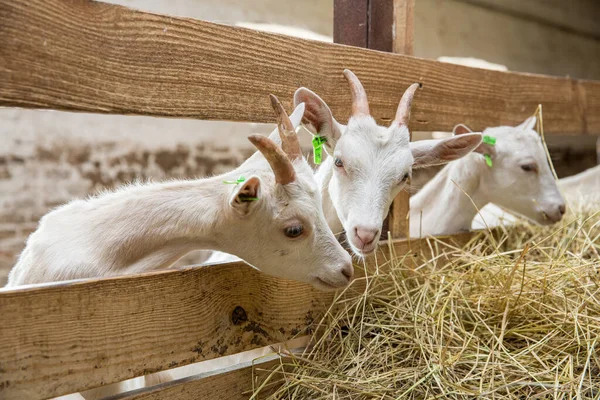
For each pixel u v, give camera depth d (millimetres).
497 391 2373
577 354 2545
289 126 2363
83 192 6070
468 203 4086
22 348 1820
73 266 2352
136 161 6336
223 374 2395
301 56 2736
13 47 1765
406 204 3357
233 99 2471
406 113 2875
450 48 8195
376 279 3033
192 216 2447
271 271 2504
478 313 2865
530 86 4223
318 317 2812
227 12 6262
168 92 2230
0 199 5598
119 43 2053
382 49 3324
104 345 2020
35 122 5738
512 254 3846
